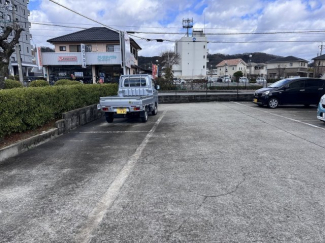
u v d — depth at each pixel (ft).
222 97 48.65
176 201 8.52
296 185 9.65
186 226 7.07
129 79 30.40
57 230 7.02
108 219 7.51
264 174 10.80
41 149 15.66
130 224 7.23
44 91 18.97
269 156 13.34
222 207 8.07
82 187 9.84
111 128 22.84
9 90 15.49
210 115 29.53
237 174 10.85
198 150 14.67
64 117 20.94
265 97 35.32
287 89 35.06
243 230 6.85
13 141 15.25
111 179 10.59
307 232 6.73
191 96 48.52
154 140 17.43
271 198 8.63
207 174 10.91
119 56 70.28
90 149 15.53
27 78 82.17
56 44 77.36
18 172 11.64
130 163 12.60
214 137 17.92
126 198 8.82
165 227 7.04
